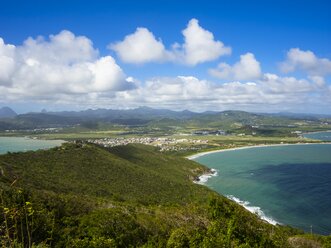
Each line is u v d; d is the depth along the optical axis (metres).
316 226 92.12
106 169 122.06
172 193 113.12
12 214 12.34
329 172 186.00
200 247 33.69
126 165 136.12
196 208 64.38
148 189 110.75
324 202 118.06
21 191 13.38
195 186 131.12
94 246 31.14
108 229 43.53
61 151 128.25
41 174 92.38
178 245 35.84
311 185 148.88
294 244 51.78
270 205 115.69
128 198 90.25
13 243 12.12
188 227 51.00
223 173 190.00
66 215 46.91
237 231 39.59
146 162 172.00
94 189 91.94
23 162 102.25
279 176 175.50
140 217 53.59
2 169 77.62
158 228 50.00
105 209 54.06
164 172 159.00
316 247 53.56
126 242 42.62
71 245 30.78
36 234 24.67
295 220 97.62
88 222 44.22
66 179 95.69
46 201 48.19
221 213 47.50
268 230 51.25
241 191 140.00
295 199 123.69
